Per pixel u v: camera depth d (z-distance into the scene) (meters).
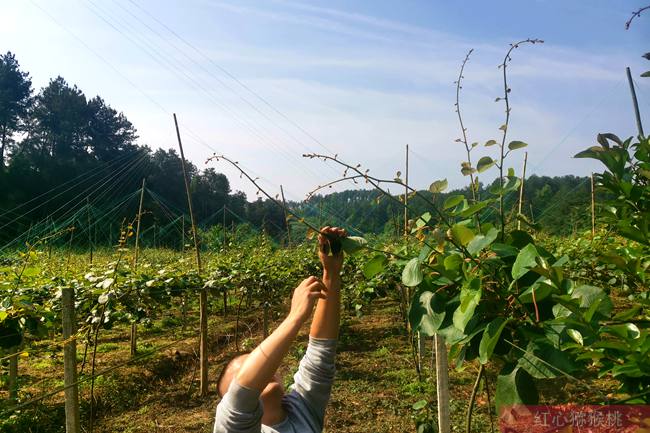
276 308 10.07
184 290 6.62
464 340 1.82
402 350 8.55
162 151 56.09
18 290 5.29
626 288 5.91
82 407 6.10
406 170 9.84
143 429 5.74
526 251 1.73
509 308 1.82
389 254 2.06
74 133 58.34
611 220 1.85
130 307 6.12
